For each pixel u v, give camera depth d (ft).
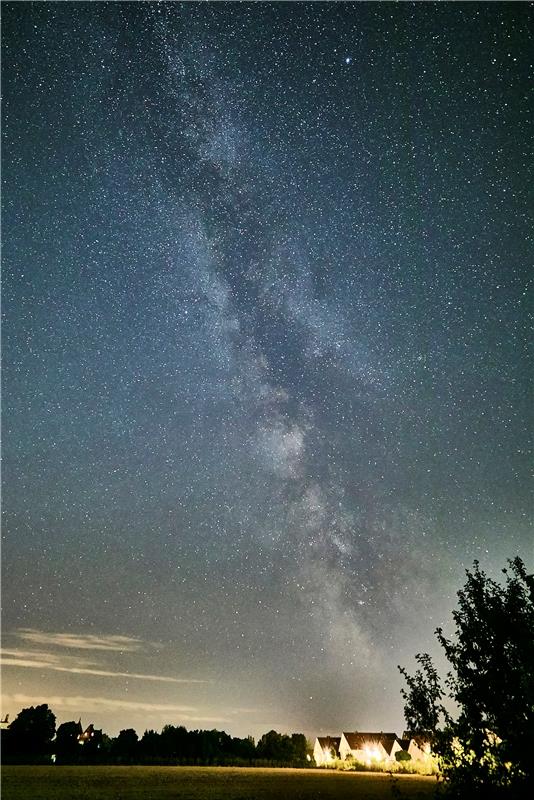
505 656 19.80
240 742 207.51
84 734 187.83
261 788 95.55
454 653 20.68
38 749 170.09
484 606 20.45
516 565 20.81
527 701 18.56
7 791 83.76
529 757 18.26
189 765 171.42
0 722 174.91
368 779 124.47
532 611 19.97
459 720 19.92
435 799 19.89
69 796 77.77
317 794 86.33
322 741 224.94
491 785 18.84
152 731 199.11
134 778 111.55
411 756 167.02
